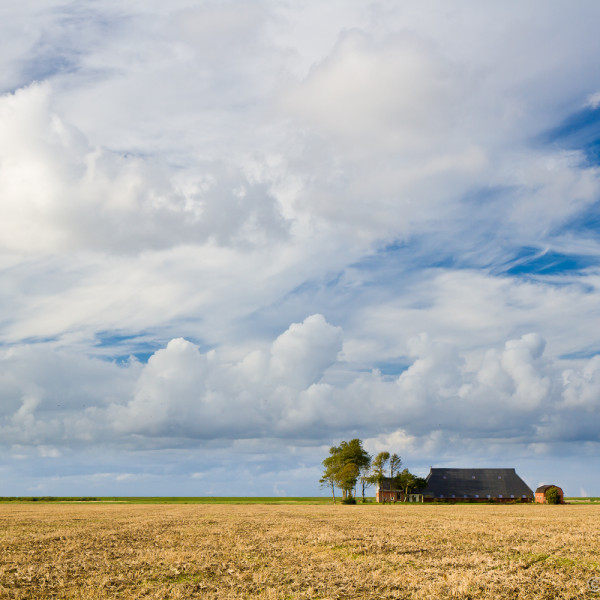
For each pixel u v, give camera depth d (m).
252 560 27.08
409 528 45.03
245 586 21.38
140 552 29.70
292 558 27.89
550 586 21.12
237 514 68.25
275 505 111.44
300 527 45.84
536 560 27.42
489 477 165.12
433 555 29.25
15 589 20.55
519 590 20.52
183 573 23.89
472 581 21.84
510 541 35.09
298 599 19.42
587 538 36.41
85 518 59.09
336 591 20.47
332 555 29.03
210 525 48.09
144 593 20.28
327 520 55.78
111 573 23.70
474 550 31.05
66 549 30.81
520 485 163.12
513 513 74.75
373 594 20.06
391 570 24.73
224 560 26.98
